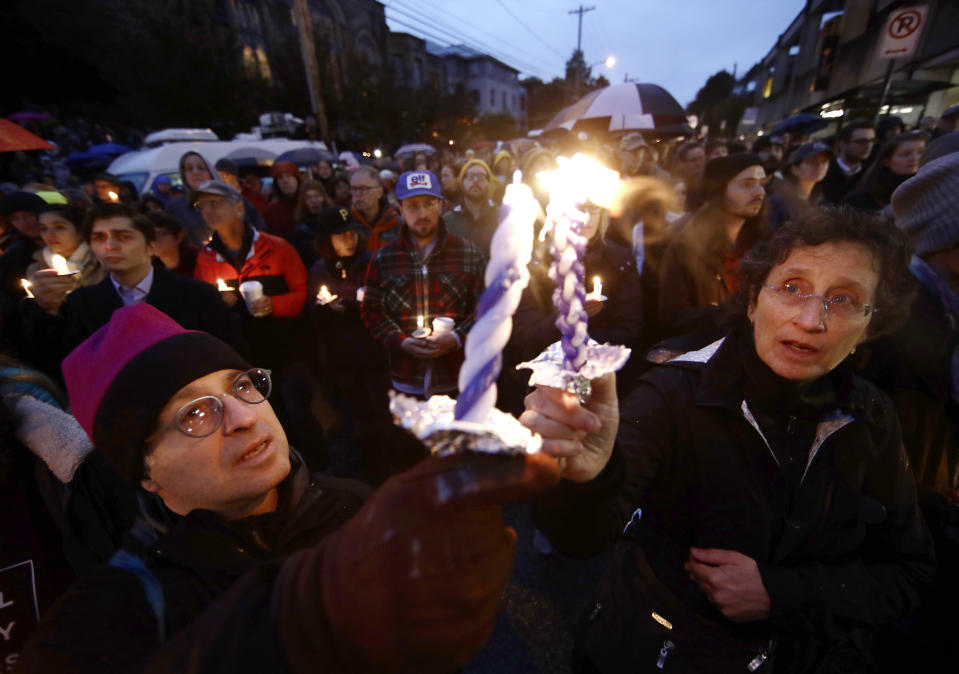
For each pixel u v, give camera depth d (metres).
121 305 2.22
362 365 3.13
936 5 10.84
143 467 0.84
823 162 3.53
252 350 3.12
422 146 13.95
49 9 15.47
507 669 2.01
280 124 13.19
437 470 0.35
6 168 9.80
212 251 3.08
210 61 16.19
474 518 0.34
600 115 6.47
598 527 0.83
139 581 0.74
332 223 3.17
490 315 0.35
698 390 1.08
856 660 1.77
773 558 1.03
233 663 0.38
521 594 2.34
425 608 0.32
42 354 1.98
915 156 3.23
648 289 3.10
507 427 0.45
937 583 1.52
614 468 0.73
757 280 1.06
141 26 16.14
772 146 5.31
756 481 1.03
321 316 3.20
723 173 2.38
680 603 1.12
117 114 17.31
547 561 2.51
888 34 5.06
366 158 13.69
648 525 1.20
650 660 1.13
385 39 31.47
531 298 2.56
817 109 17.12
